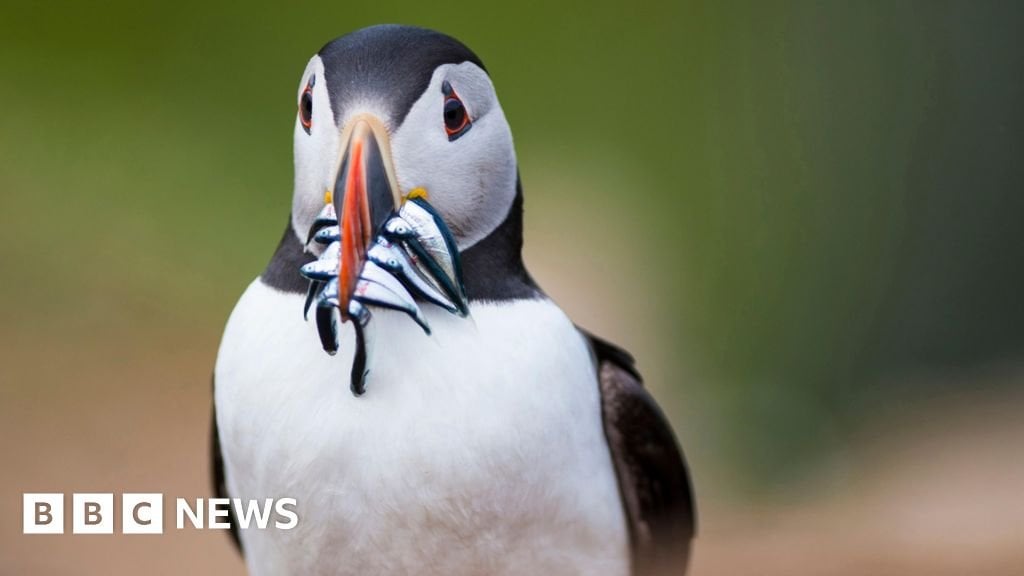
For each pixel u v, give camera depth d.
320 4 21.67
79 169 17.08
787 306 20.61
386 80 4.52
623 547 5.17
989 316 20.00
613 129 22.39
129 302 14.40
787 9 23.38
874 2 22.70
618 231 18.89
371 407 4.47
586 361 4.95
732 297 20.64
